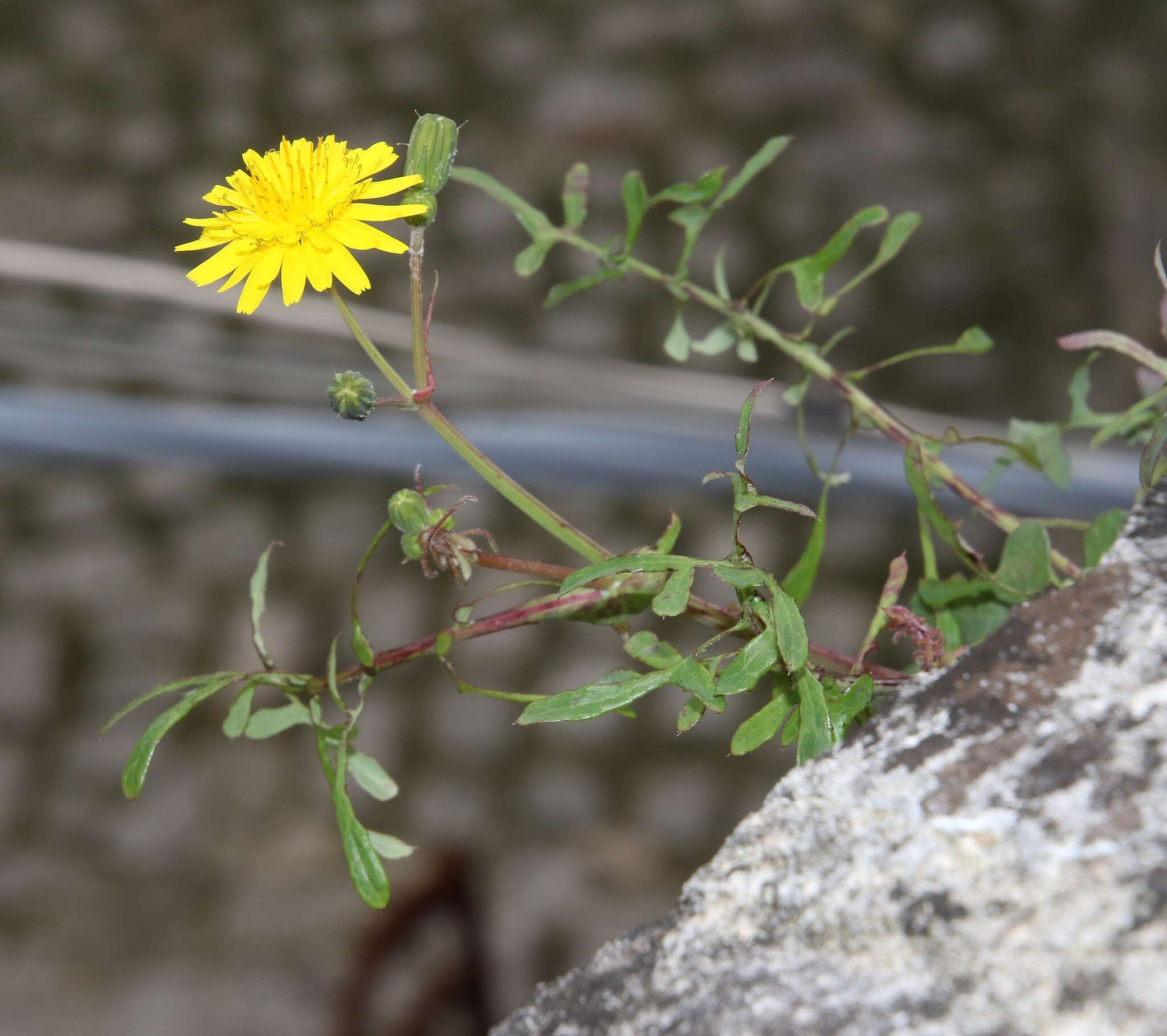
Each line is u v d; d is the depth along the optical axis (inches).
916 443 21.5
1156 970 18.8
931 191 59.3
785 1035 19.1
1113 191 57.4
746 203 59.9
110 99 69.9
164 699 47.2
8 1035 36.6
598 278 22.5
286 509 52.7
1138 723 19.4
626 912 40.1
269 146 66.7
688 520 48.1
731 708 45.8
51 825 44.1
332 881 40.5
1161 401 21.7
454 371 30.2
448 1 72.8
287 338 34.4
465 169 22.6
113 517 53.5
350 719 20.6
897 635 20.8
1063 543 37.2
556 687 46.0
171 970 38.1
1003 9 66.7
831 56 66.5
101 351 33.5
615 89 66.5
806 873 19.6
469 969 37.8
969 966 19.1
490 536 20.8
